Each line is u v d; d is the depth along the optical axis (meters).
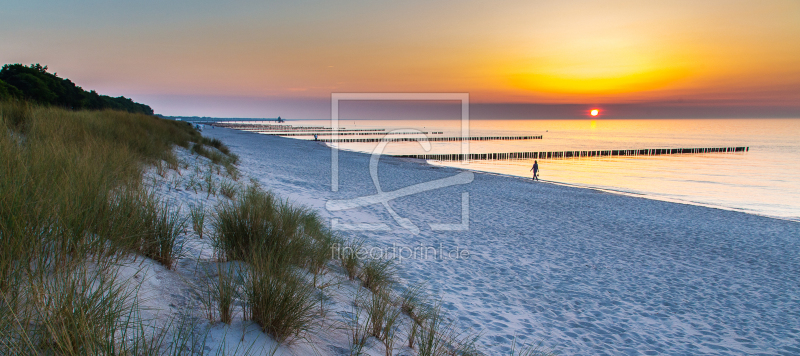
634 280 6.12
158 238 2.68
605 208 12.84
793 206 16.45
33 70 24.44
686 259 7.51
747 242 9.11
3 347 1.32
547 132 113.50
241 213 3.63
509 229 8.93
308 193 10.53
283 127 119.06
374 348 2.51
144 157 7.22
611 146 58.84
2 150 2.97
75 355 1.36
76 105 28.30
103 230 2.30
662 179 24.53
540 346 3.68
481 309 4.39
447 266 5.82
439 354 2.75
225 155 15.86
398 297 3.99
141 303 1.97
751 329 4.65
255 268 2.41
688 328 4.57
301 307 2.32
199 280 2.55
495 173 24.88
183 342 1.69
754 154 46.75
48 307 1.49
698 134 96.69
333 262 4.44
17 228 1.78
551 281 5.73
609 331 4.29
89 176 2.99
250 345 1.91
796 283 6.43
